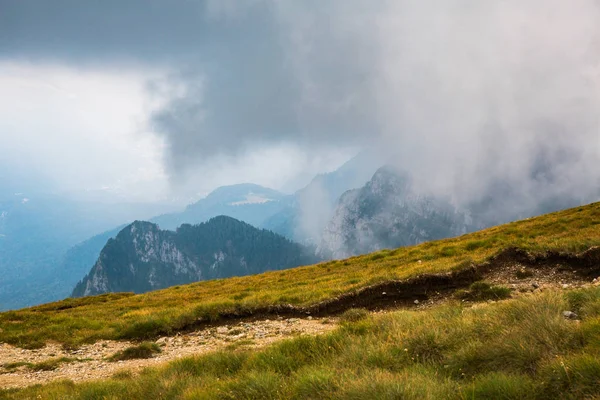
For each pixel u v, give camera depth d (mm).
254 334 19781
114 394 11602
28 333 25094
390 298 22797
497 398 6965
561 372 6965
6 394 14062
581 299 11906
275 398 8797
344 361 10266
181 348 19453
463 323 11289
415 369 9039
